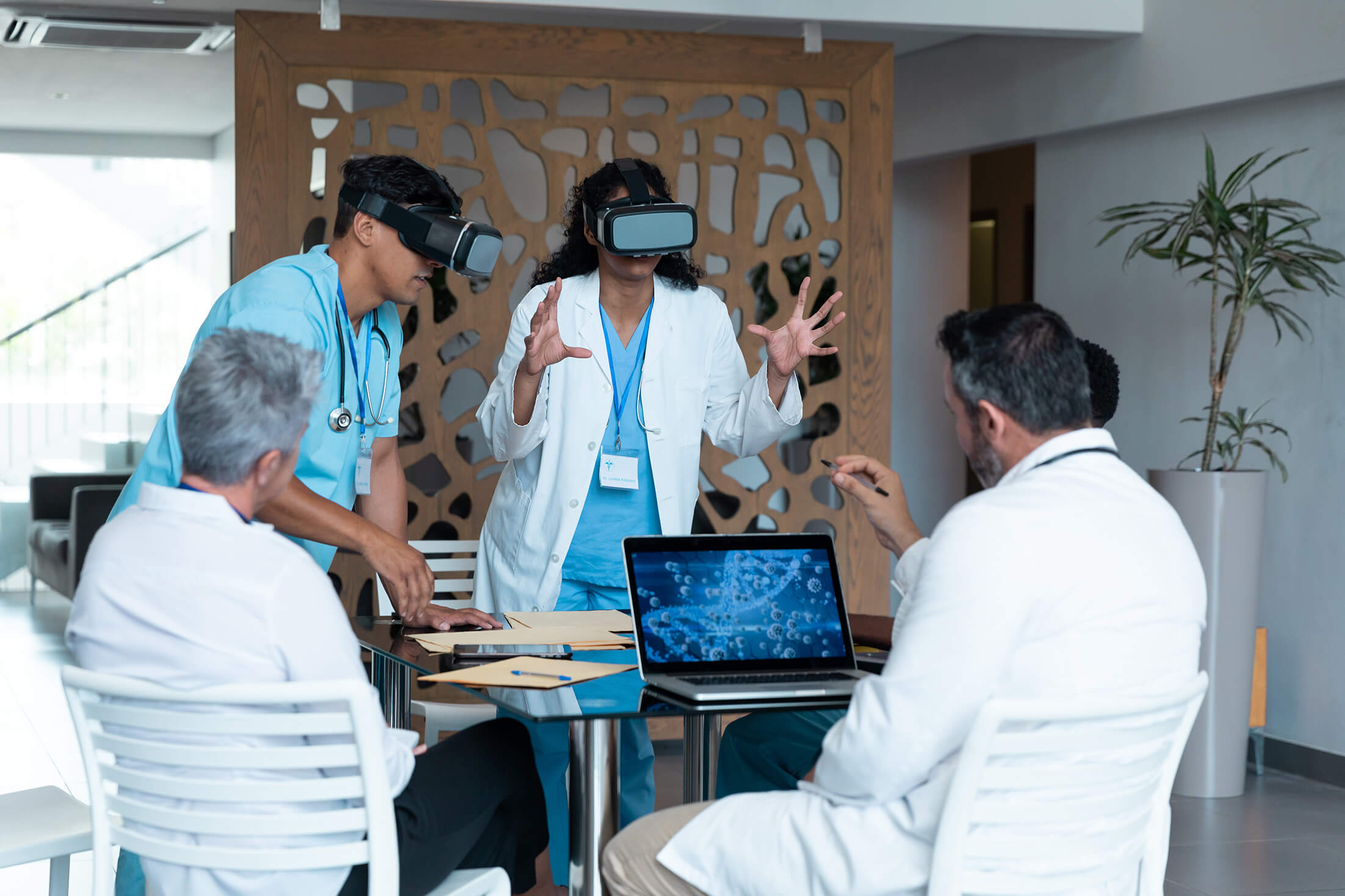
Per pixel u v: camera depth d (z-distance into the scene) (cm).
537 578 272
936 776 153
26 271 902
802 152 471
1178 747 171
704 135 463
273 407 158
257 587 153
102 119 824
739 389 290
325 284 227
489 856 201
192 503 156
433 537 454
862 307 476
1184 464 485
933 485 691
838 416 480
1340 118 422
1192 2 459
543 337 246
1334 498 428
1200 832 379
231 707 156
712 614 200
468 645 214
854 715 152
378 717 155
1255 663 432
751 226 470
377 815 158
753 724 239
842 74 470
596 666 202
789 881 159
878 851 153
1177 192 486
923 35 572
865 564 485
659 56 453
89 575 158
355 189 227
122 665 157
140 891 212
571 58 446
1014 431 163
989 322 163
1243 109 457
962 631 145
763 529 544
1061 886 156
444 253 222
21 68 663
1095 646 149
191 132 885
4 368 899
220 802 159
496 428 270
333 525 215
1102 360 229
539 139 448
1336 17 407
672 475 273
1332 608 430
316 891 161
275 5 530
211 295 930
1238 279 405
